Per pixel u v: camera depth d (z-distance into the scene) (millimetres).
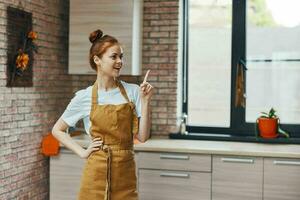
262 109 4781
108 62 2865
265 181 3977
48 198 4641
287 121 4715
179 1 4793
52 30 4645
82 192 2994
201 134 4820
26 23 4109
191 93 4965
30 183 4293
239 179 4031
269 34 4730
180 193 4160
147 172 4215
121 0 4500
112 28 4531
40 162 4461
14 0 3949
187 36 4965
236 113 4809
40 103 4430
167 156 4164
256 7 4750
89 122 3031
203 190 4109
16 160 4047
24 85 4109
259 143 4484
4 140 3855
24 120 4156
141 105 2924
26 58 3951
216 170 4074
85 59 4613
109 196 2902
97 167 2928
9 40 3869
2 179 3850
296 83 4684
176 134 4770
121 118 2918
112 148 2930
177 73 4812
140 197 4238
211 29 4887
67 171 4426
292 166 3916
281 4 4695
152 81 4879
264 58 4750
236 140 4602
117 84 3010
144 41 4879
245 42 4773
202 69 4934
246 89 4801
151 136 4883
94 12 4574
